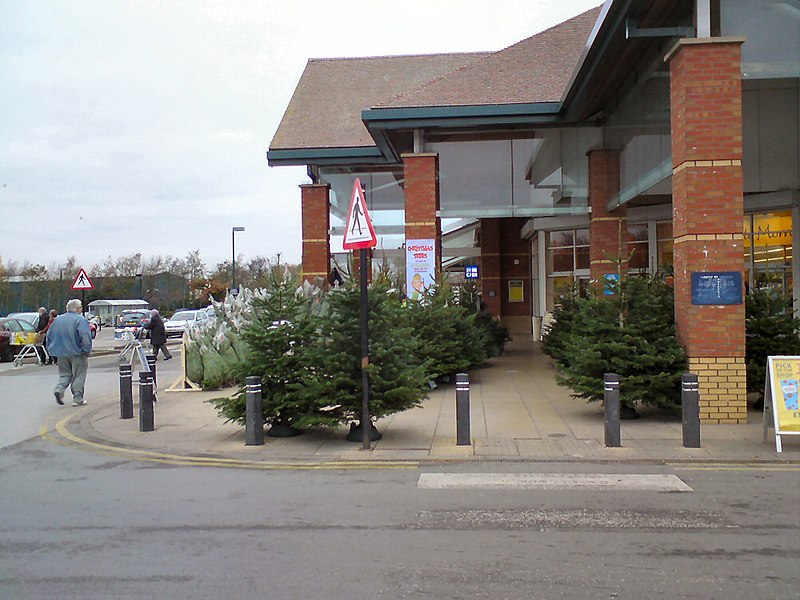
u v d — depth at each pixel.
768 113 15.53
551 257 24.45
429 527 6.13
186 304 68.38
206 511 6.72
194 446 9.88
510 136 19.14
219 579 5.00
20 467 8.80
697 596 4.59
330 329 9.89
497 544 5.66
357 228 9.43
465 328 16.38
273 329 10.24
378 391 9.78
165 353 22.81
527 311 29.67
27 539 5.94
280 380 10.25
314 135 23.25
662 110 13.73
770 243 17.75
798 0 11.28
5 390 16.94
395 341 10.02
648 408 11.91
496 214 19.17
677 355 10.54
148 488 7.65
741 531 5.90
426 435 10.28
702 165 10.59
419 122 17.91
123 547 5.71
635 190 16.03
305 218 23.09
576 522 6.21
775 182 15.83
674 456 8.73
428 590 4.75
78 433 11.12
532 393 14.03
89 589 4.85
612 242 18.55
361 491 7.39
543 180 19.08
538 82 18.55
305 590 4.79
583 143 18.92
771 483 7.49
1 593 4.79
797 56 11.21
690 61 10.64
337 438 10.18
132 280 68.25
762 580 4.84
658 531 5.93
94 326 41.28
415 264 18.23
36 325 28.67
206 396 14.96
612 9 12.09
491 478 7.85
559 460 8.68
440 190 19.34
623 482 7.58
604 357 10.97
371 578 4.98
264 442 10.02
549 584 4.82
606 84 16.52
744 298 11.08
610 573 5.00
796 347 11.52
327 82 27.66
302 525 6.24
